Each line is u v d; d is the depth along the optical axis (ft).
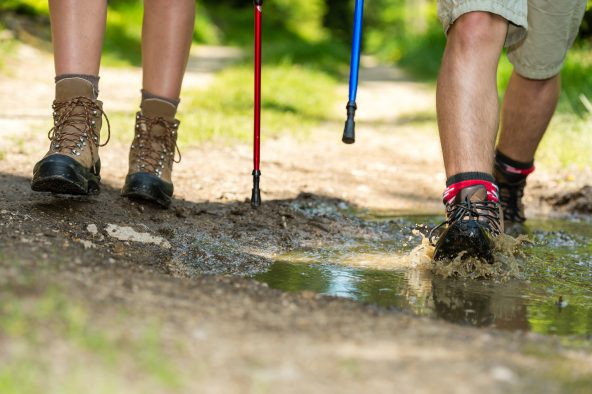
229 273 12.61
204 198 17.70
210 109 34.86
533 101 16.58
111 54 58.90
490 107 13.11
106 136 24.13
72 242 11.92
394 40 135.23
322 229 16.17
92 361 6.72
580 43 49.26
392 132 34.55
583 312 11.00
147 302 8.67
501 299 11.59
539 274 13.50
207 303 9.03
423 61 85.46
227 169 21.57
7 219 12.92
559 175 23.93
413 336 8.38
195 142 25.43
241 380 6.69
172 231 14.43
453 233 12.60
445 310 10.84
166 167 15.37
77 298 8.27
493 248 12.82
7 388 6.02
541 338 9.04
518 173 17.85
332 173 23.36
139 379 6.50
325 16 186.70
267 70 52.44
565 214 20.39
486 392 6.80
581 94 35.60
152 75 14.94
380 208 19.47
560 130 31.19
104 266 10.32
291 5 158.30
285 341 7.80
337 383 6.77
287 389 6.57
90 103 13.93
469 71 13.07
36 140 22.34
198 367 6.88
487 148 13.07
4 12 57.21
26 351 6.74
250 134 28.09
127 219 14.58
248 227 15.58
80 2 13.83
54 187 13.62
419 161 26.96
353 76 13.46
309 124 33.71
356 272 12.98
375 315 9.36
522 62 15.72
